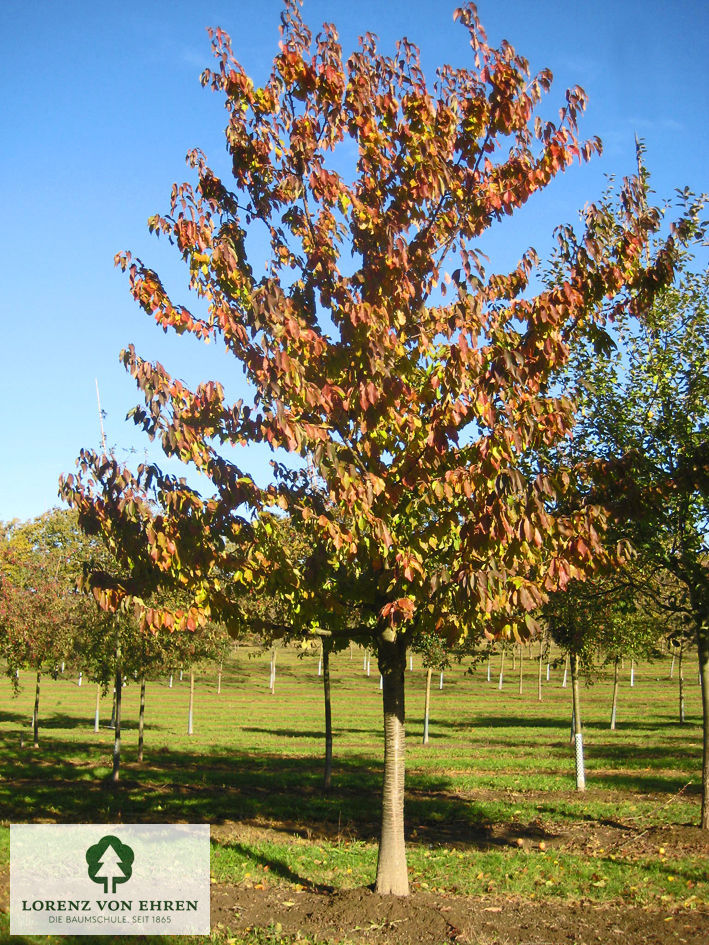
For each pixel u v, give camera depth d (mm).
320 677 77125
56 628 28578
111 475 9055
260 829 14820
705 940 8367
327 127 9547
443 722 43562
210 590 9031
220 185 9984
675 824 14133
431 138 9320
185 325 9102
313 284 9469
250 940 8211
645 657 21281
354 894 9430
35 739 29953
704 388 12906
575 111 9664
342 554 8805
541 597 7961
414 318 9609
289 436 7820
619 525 12375
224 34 9484
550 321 8977
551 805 17047
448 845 13266
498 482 7664
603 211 10375
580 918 9078
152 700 57688
